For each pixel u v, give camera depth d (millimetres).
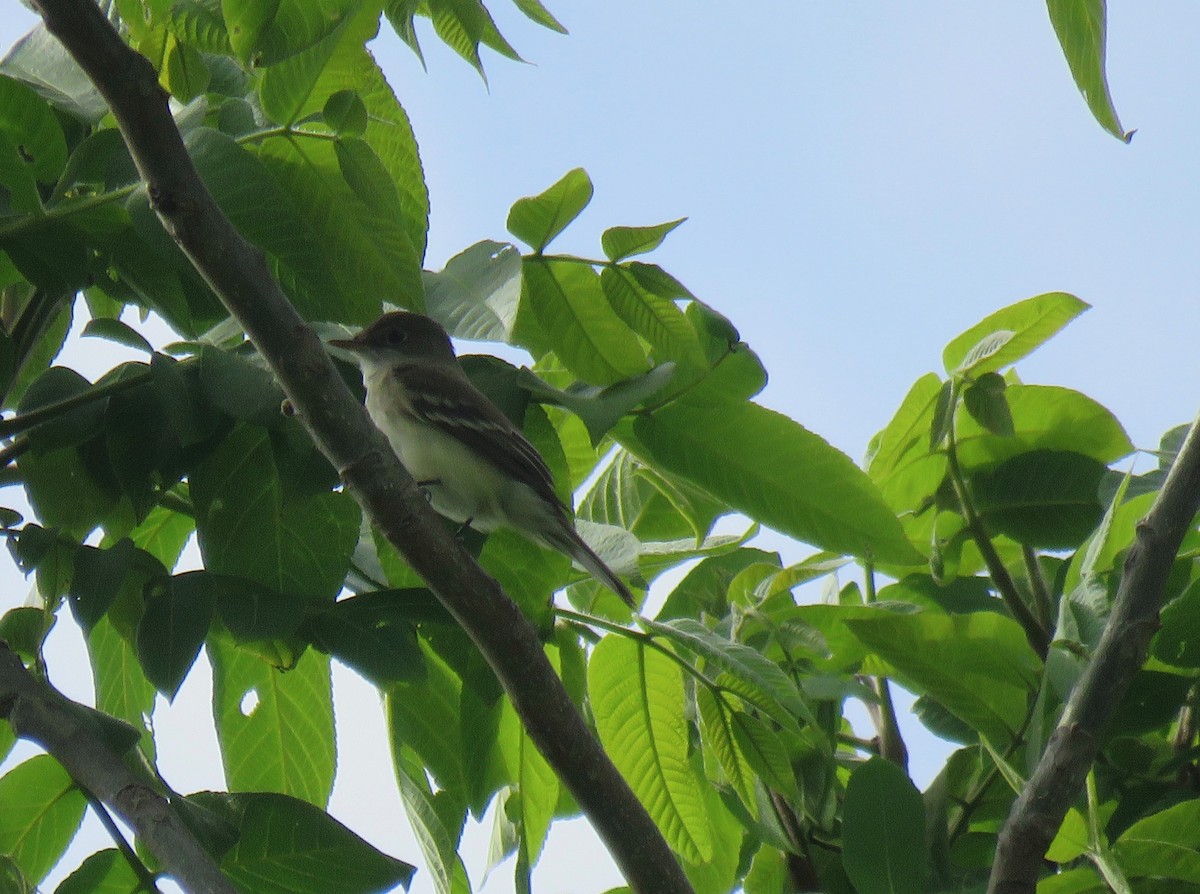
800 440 8461
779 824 8672
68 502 7684
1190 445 6535
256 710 8414
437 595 6387
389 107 8062
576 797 6527
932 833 8320
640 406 8578
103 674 8477
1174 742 8703
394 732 8609
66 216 7309
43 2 5281
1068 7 4777
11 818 6980
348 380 9180
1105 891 7355
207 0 6367
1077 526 9781
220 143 6758
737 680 8305
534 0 7945
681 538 10328
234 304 5922
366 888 6918
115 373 7941
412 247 7285
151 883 6543
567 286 8469
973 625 8336
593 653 8742
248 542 7742
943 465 9883
